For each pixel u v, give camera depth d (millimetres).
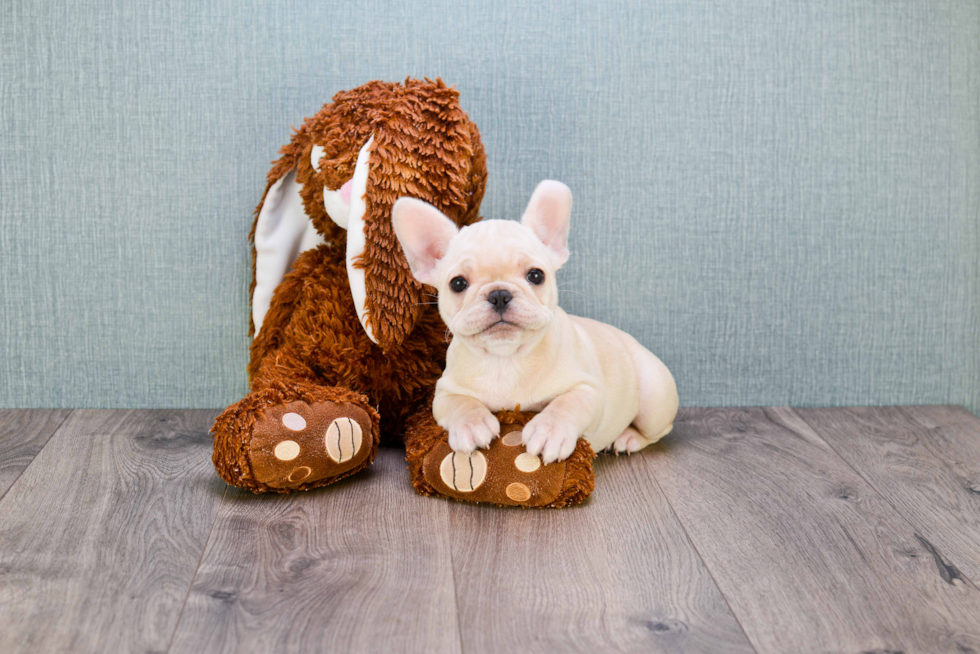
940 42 1861
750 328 1921
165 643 966
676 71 1832
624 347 1646
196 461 1564
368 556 1188
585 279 1882
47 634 979
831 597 1083
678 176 1860
